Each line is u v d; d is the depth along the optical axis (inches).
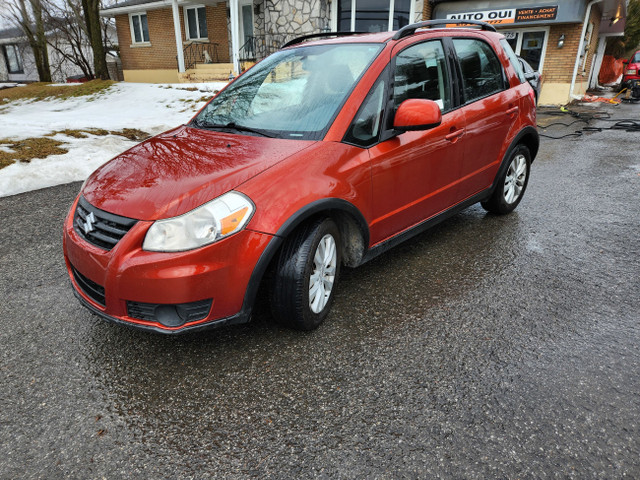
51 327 110.3
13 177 222.5
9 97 694.5
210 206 87.1
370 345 101.8
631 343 102.0
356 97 112.0
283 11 609.0
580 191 218.5
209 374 93.0
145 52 854.5
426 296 122.8
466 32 152.0
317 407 83.9
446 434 77.5
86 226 94.1
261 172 94.6
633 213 185.9
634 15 1243.2
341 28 627.8
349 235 116.3
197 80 698.8
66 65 1185.4
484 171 156.7
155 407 84.4
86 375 93.3
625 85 698.8
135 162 106.6
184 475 70.5
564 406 83.4
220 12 737.6
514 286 127.8
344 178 104.3
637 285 127.9
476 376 91.5
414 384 89.5
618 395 86.2
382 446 75.3
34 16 974.4
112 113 463.8
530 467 71.1
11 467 71.9
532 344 101.7
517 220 179.3
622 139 359.6
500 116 156.3
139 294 86.4
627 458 72.5
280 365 95.3
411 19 608.1
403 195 123.8
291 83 126.1
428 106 107.7
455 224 175.9
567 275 134.0
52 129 336.5
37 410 83.8
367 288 127.2
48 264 143.6
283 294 97.7
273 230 90.5
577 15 559.8
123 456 74.0
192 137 118.4
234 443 76.4
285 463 72.3
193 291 85.8
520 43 626.5
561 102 625.3
